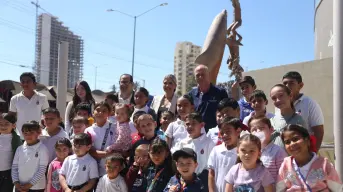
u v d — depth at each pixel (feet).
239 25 36.40
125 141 17.29
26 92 22.38
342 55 14.79
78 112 20.85
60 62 36.52
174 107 21.30
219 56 31.30
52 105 70.74
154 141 14.82
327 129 37.86
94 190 16.76
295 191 11.25
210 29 32.09
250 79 20.66
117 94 24.26
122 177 15.74
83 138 16.65
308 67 40.81
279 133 13.48
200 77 19.12
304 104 15.39
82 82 22.98
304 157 11.49
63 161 17.49
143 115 16.79
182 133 16.89
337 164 14.78
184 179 13.53
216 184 13.67
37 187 17.63
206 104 18.95
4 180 18.51
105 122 18.47
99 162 17.38
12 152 18.71
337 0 15.02
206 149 15.12
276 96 14.20
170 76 21.53
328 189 11.05
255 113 16.48
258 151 11.98
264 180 11.87
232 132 13.55
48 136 18.80
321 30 52.90
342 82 14.75
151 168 14.97
